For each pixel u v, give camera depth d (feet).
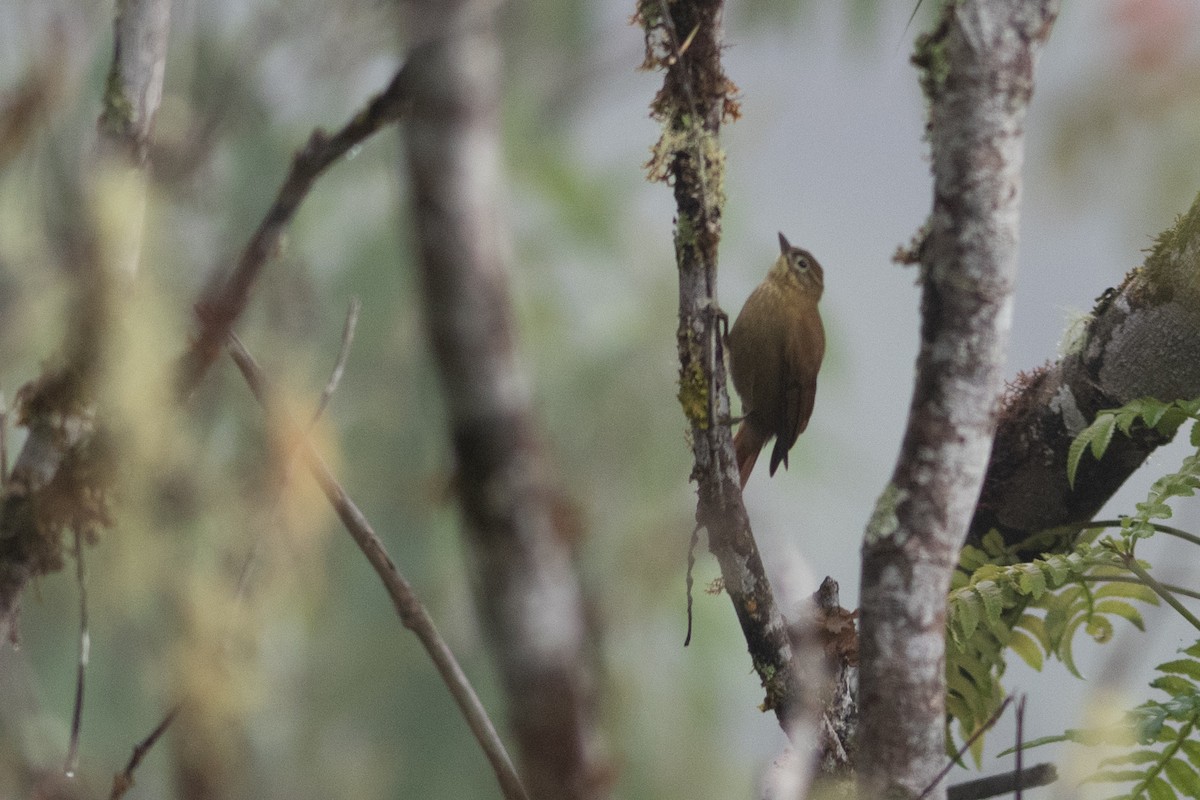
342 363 11.72
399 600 12.21
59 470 12.05
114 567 10.18
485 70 9.11
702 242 15.69
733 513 15.43
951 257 12.82
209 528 10.39
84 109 12.32
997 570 18.93
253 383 11.04
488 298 9.06
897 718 12.84
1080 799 12.37
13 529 12.55
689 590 13.67
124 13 12.92
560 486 10.02
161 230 10.48
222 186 10.91
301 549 10.71
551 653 9.32
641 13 15.78
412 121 9.04
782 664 15.43
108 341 10.21
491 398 9.08
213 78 9.87
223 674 10.11
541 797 9.32
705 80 15.78
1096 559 18.52
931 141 13.35
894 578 12.95
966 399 12.84
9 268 10.18
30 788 12.25
